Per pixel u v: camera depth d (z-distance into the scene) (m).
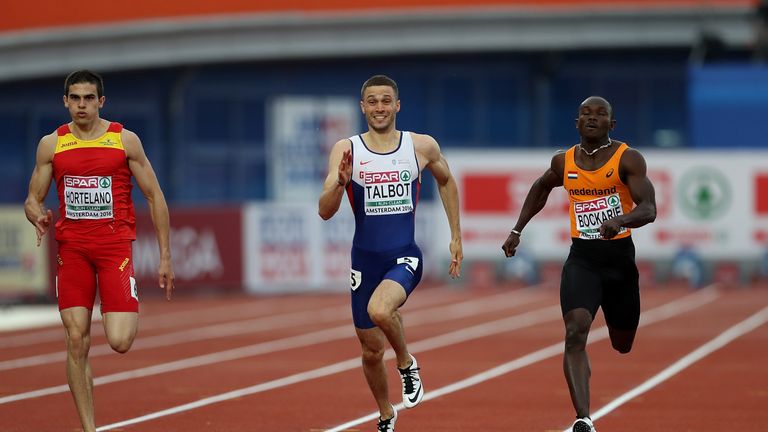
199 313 82.12
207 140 132.88
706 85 122.00
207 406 38.81
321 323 73.44
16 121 130.50
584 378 28.30
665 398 40.06
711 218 101.38
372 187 28.72
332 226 97.62
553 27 128.75
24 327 71.62
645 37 129.25
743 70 121.88
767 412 36.78
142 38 125.12
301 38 126.81
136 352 57.47
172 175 131.25
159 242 29.45
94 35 124.56
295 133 116.88
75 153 28.58
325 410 37.72
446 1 128.88
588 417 27.77
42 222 28.61
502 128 136.88
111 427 34.31
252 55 126.44
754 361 51.41
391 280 28.17
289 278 96.69
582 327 28.78
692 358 52.59
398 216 28.86
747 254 101.19
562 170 29.94
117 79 130.25
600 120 29.19
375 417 36.12
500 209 100.88
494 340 62.06
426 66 135.62
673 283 101.44
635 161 28.97
